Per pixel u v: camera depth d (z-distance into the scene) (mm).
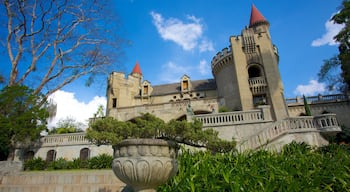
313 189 4250
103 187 7551
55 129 29875
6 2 17953
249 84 26359
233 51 28547
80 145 20359
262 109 16172
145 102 34625
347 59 21719
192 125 8789
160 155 3621
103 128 8414
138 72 41969
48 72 19453
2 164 9930
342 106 26859
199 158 5859
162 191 4555
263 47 28000
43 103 17703
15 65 18438
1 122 13500
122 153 3676
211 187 4281
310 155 6863
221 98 26734
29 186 8180
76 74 20969
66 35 20688
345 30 20609
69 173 8188
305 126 13742
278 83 25562
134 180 3535
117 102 33469
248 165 5539
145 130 8078
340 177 4832
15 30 18891
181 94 33781
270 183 4219
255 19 35156
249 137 13516
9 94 14391
